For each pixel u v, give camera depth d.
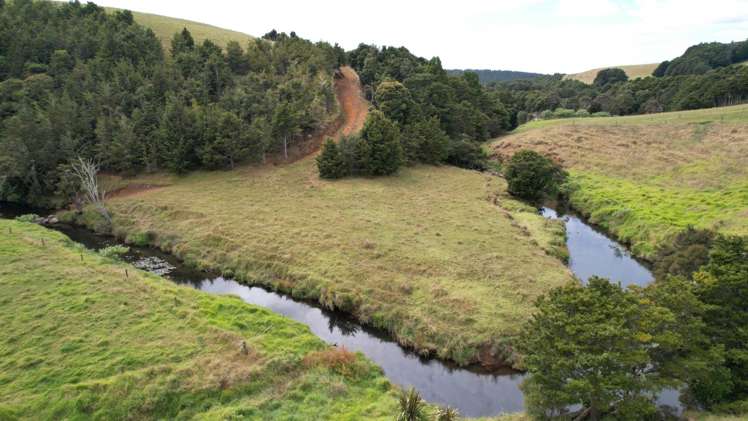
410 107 84.19
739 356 20.98
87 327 27.92
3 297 31.30
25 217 53.66
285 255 42.50
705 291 22.70
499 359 29.17
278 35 115.00
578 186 68.69
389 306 34.25
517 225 52.47
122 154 66.06
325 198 59.00
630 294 22.06
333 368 25.62
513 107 126.75
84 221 56.44
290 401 22.44
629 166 72.75
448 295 34.62
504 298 34.22
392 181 68.62
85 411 21.12
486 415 25.02
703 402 21.59
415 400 21.16
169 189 63.00
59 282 34.03
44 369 23.77
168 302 31.59
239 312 31.36
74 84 74.31
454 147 85.69
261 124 70.50
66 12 98.94
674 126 82.69
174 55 88.50
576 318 20.36
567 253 46.25
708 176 62.22
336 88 98.25
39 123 65.75
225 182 65.00
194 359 24.97
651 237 48.78
